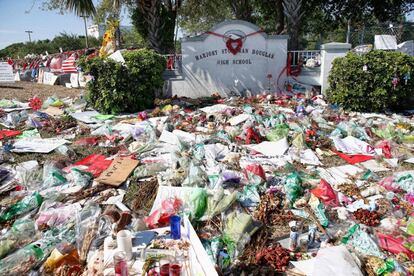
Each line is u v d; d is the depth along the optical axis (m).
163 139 7.91
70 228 4.53
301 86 13.39
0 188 5.77
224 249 4.12
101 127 9.06
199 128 9.01
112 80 10.73
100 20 18.92
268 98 12.27
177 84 13.43
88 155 7.33
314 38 30.08
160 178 5.84
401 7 17.80
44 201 5.20
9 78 20.55
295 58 13.63
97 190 5.66
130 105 11.27
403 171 6.28
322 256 3.70
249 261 3.94
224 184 5.66
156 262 3.59
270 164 6.64
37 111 11.35
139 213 4.96
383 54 10.62
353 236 4.27
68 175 6.21
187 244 3.89
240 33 13.05
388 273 3.60
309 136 7.95
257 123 8.90
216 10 23.34
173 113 10.51
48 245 4.12
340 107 11.16
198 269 3.40
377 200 5.24
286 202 5.16
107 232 4.40
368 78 10.57
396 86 10.47
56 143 8.00
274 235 4.49
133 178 6.05
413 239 4.26
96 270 3.54
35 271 3.76
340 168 6.56
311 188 5.61
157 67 11.62
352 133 8.25
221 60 13.29
